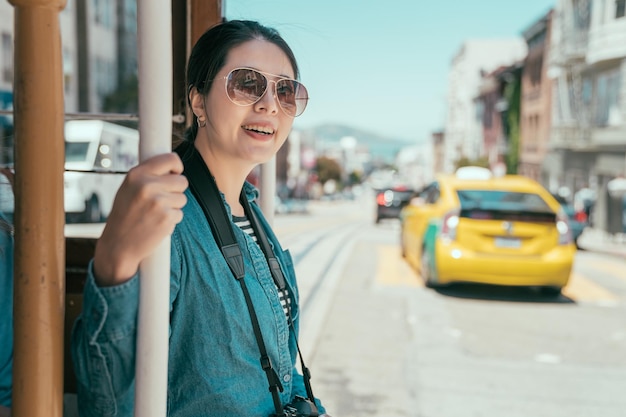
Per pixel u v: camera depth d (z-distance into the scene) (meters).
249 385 1.14
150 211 0.85
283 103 1.25
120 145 3.05
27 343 0.90
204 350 1.09
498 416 3.63
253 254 1.22
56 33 0.89
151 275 0.90
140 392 0.92
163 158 0.86
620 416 3.66
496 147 48.78
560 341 5.39
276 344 1.20
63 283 0.92
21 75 0.87
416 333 5.47
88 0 20.45
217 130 1.21
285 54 1.26
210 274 1.10
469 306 6.74
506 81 45.03
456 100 76.62
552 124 32.59
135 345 0.92
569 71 28.77
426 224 7.82
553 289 7.42
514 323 6.02
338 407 3.70
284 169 88.88
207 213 1.15
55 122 0.89
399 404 3.78
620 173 23.80
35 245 0.89
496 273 7.01
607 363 4.75
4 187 1.37
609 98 25.19
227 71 1.20
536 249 7.04
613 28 24.00
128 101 22.11
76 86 20.48
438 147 107.56
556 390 4.10
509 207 7.02
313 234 15.55
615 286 8.44
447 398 3.90
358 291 7.32
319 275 8.08
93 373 0.93
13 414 0.91
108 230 0.87
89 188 10.26
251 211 1.33
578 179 28.80
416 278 8.40
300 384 1.43
